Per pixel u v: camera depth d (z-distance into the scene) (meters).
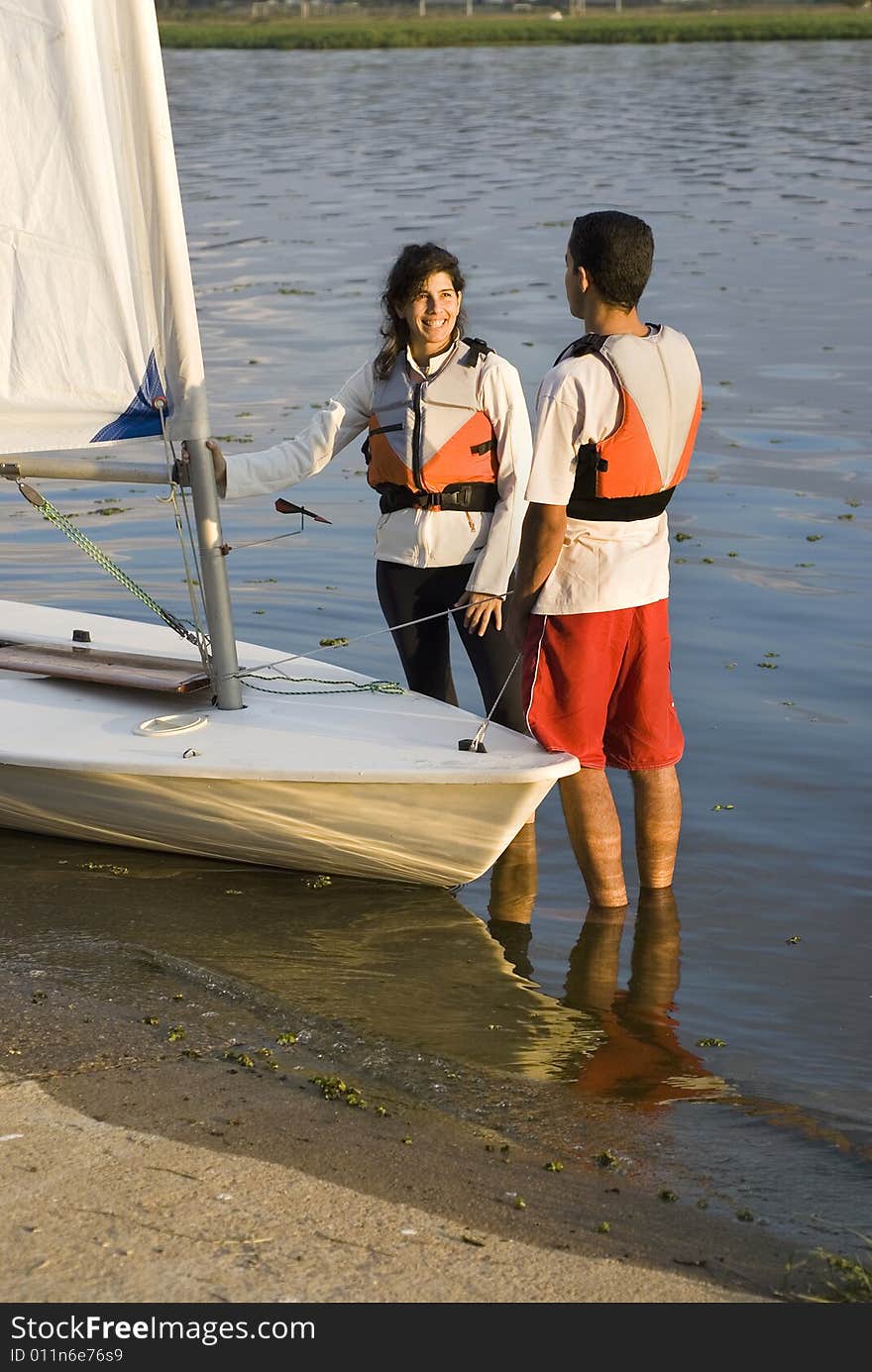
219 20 128.38
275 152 35.41
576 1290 3.10
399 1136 3.71
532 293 17.34
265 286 18.36
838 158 32.28
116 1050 4.09
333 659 7.31
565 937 5.04
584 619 4.91
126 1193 3.35
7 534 9.63
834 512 9.52
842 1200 3.57
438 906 5.29
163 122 4.93
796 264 19.53
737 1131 3.88
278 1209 3.32
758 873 5.43
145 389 5.27
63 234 5.12
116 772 5.32
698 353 14.34
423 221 23.98
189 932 5.00
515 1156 3.68
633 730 5.16
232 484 5.57
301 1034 4.29
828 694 6.89
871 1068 4.25
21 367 5.29
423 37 87.75
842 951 4.91
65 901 5.23
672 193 27.09
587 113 44.34
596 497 4.80
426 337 5.27
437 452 5.35
